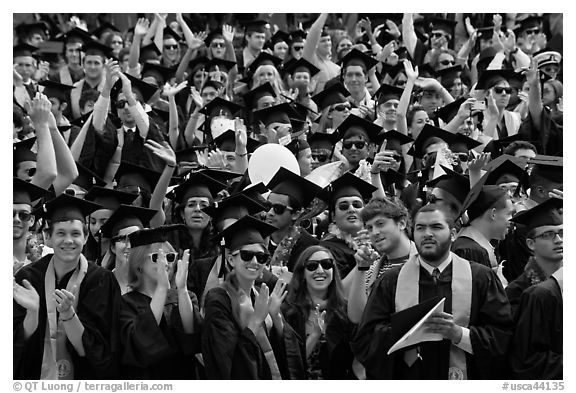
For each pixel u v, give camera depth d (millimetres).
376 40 15672
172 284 7578
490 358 6598
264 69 12750
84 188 9703
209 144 11102
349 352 7168
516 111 12250
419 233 6824
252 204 8430
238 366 6844
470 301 6730
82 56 13992
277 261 8375
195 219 8758
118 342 6945
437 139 10070
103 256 8625
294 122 11289
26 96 11898
